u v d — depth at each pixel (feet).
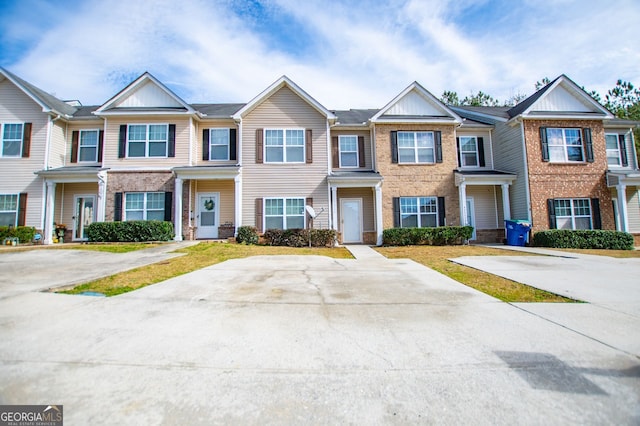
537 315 12.75
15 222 44.73
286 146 47.52
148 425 6.01
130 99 47.91
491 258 30.86
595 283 18.99
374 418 6.32
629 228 53.72
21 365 8.36
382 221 47.24
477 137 55.11
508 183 48.98
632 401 6.80
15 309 13.14
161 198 45.47
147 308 13.57
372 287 18.04
